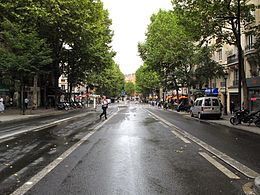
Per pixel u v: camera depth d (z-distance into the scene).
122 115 38.31
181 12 26.75
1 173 8.36
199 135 17.72
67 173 8.35
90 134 17.38
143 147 12.84
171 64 50.56
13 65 35.53
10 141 14.48
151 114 41.56
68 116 36.00
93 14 45.00
